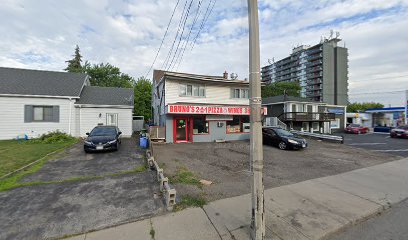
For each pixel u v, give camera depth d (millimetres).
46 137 14312
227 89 18625
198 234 3619
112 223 3994
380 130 32219
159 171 6348
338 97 75562
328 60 75188
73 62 42875
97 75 39625
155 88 23188
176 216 4258
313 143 16891
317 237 3627
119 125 18141
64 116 16172
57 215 4293
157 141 15500
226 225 3910
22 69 18203
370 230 3992
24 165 8062
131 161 9000
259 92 3475
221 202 4930
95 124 17391
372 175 7738
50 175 6941
